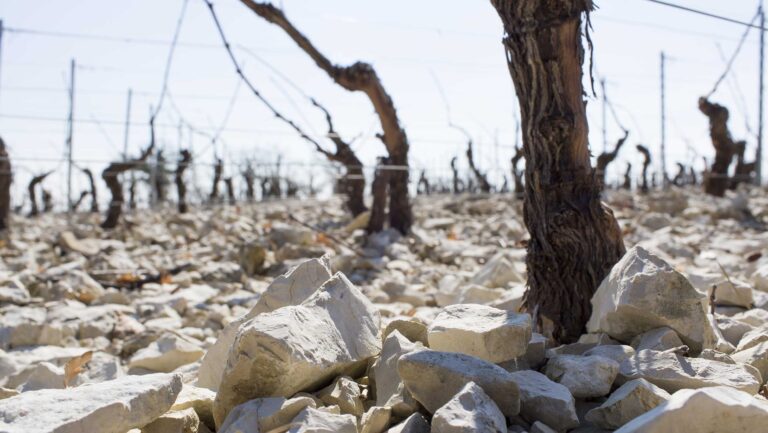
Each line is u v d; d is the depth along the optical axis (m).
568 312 0.94
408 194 2.60
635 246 0.84
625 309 0.80
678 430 0.56
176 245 2.70
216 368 0.82
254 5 1.91
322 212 3.82
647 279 0.79
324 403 0.69
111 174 3.37
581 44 0.92
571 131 0.92
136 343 1.22
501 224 2.66
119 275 1.89
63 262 2.24
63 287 1.61
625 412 0.65
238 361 0.65
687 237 2.21
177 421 0.66
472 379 0.63
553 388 0.67
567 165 0.94
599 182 0.96
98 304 1.55
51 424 0.59
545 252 0.95
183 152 4.00
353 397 0.68
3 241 2.59
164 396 0.65
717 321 0.95
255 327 0.66
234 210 4.03
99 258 2.18
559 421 0.64
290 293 0.84
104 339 1.25
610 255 0.95
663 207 3.20
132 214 4.36
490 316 0.79
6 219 3.21
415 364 0.65
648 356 0.73
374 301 1.46
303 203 4.84
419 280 1.76
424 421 0.63
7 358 1.03
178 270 1.97
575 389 0.70
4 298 1.48
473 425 0.57
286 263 2.06
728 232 2.54
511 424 0.65
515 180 3.77
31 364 1.03
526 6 0.91
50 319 1.33
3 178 3.18
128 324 1.31
